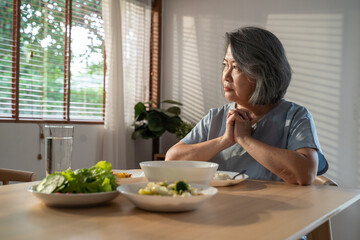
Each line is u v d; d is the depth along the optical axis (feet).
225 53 5.05
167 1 14.06
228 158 5.06
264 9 11.98
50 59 10.94
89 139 11.50
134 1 12.78
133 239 1.89
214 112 5.50
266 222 2.30
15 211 2.50
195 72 13.39
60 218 2.32
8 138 9.38
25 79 10.21
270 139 4.88
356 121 10.21
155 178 3.34
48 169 3.18
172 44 13.93
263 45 4.61
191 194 2.63
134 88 12.93
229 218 2.38
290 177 4.06
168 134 13.99
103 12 11.68
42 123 10.17
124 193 2.49
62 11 11.30
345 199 3.21
